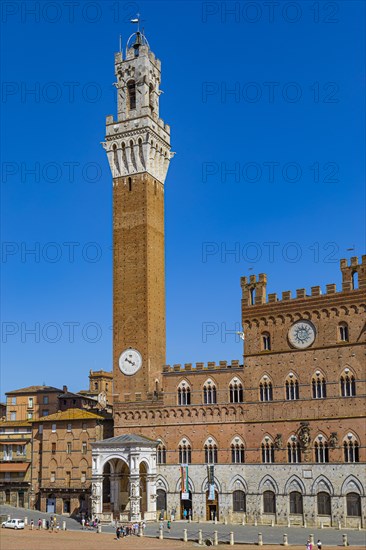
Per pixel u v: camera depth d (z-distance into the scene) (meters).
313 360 119.88
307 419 118.50
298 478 117.38
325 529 110.81
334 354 117.94
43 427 148.25
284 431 120.38
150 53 150.88
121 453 124.38
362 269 117.75
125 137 146.38
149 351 136.25
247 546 94.25
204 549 91.56
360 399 114.25
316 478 115.69
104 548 92.50
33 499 146.62
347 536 101.88
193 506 126.06
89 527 120.62
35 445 149.75
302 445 118.00
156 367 137.88
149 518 124.88
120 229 144.12
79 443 144.12
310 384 119.38
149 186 144.38
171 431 130.88
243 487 122.50
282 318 124.69
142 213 142.50
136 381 136.00
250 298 129.12
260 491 120.69
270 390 123.50
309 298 122.06
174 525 119.56
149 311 138.12
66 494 141.75
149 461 127.19
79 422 145.25
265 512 119.81
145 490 130.62
